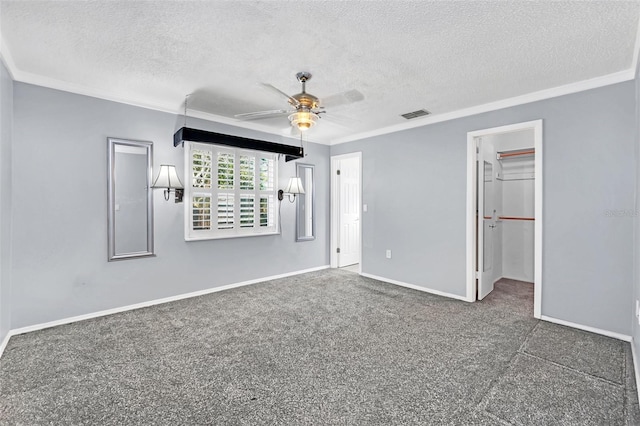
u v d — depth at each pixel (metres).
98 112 3.20
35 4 1.79
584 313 2.87
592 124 2.81
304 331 2.82
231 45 2.27
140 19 1.95
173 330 2.85
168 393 1.90
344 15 1.89
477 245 3.77
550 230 3.05
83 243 3.12
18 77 2.74
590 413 1.72
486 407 1.77
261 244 4.61
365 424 1.64
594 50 2.30
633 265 2.61
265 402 1.82
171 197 3.72
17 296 2.78
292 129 4.70
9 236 2.68
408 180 4.31
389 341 2.62
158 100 3.46
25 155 2.80
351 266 5.81
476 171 3.73
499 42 2.20
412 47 2.28
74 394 1.89
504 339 2.65
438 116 3.93
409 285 4.31
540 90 3.09
